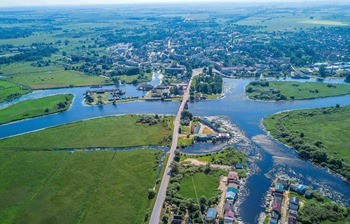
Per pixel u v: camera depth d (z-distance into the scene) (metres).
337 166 182.75
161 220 145.50
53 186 172.25
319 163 188.75
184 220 145.12
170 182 172.25
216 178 175.50
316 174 179.50
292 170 183.62
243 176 177.50
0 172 186.88
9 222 147.75
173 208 152.50
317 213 146.38
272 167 186.75
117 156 199.50
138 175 179.25
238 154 199.38
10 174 184.50
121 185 171.00
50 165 192.25
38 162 196.00
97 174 181.38
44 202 160.12
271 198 159.38
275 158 196.00
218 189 166.38
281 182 170.38
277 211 147.50
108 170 184.88
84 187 170.50
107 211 152.25
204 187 167.88
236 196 160.75
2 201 162.12
